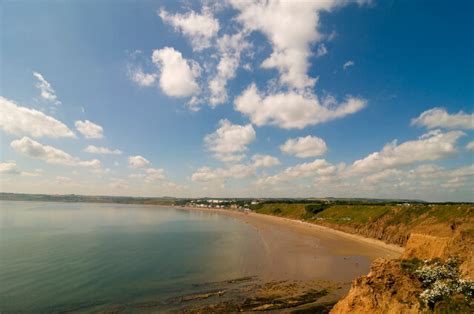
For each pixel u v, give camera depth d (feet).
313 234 386.93
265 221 604.08
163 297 140.77
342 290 150.92
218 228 452.35
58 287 151.84
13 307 126.82
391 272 91.81
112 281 163.12
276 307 128.47
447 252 120.06
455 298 74.43
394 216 344.08
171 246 276.62
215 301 135.64
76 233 346.95
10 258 212.23
